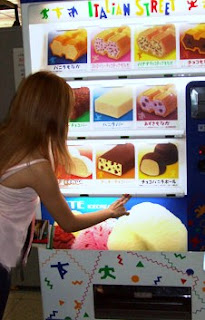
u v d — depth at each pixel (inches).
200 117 70.0
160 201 74.7
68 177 77.2
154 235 75.0
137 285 76.0
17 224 63.7
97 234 76.5
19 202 62.6
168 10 71.6
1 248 63.1
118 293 80.4
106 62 74.3
